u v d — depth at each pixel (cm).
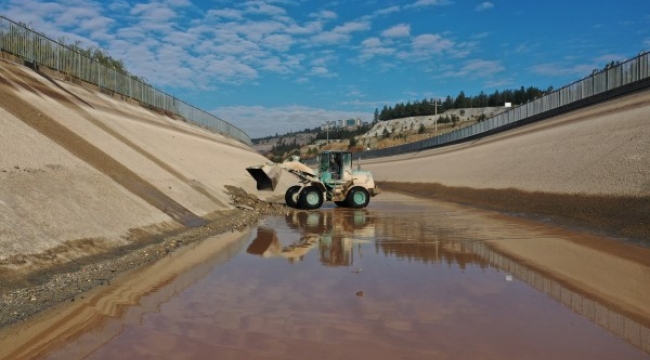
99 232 1129
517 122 5150
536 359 575
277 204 2683
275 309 755
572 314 744
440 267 1081
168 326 668
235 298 811
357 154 11094
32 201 1032
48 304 739
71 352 575
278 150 18338
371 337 638
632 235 1492
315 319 709
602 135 2706
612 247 1348
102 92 3142
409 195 4322
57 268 899
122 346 594
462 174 4288
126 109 3139
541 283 936
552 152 3080
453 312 750
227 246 1323
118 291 830
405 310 758
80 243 1033
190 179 2206
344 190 2666
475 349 602
